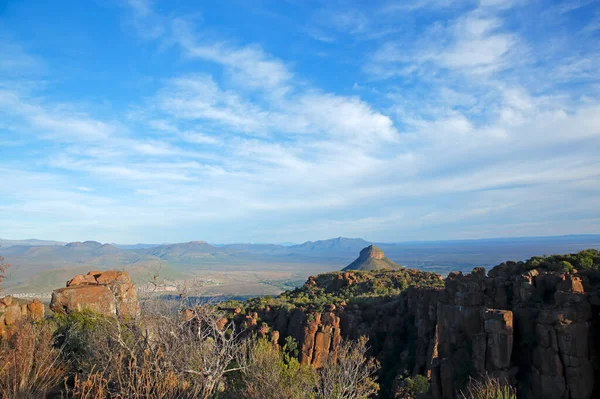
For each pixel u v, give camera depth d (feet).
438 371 110.73
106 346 43.80
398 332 192.75
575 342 89.51
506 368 98.58
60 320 61.31
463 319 114.62
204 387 38.60
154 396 35.37
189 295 48.19
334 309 209.67
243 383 45.29
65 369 45.37
